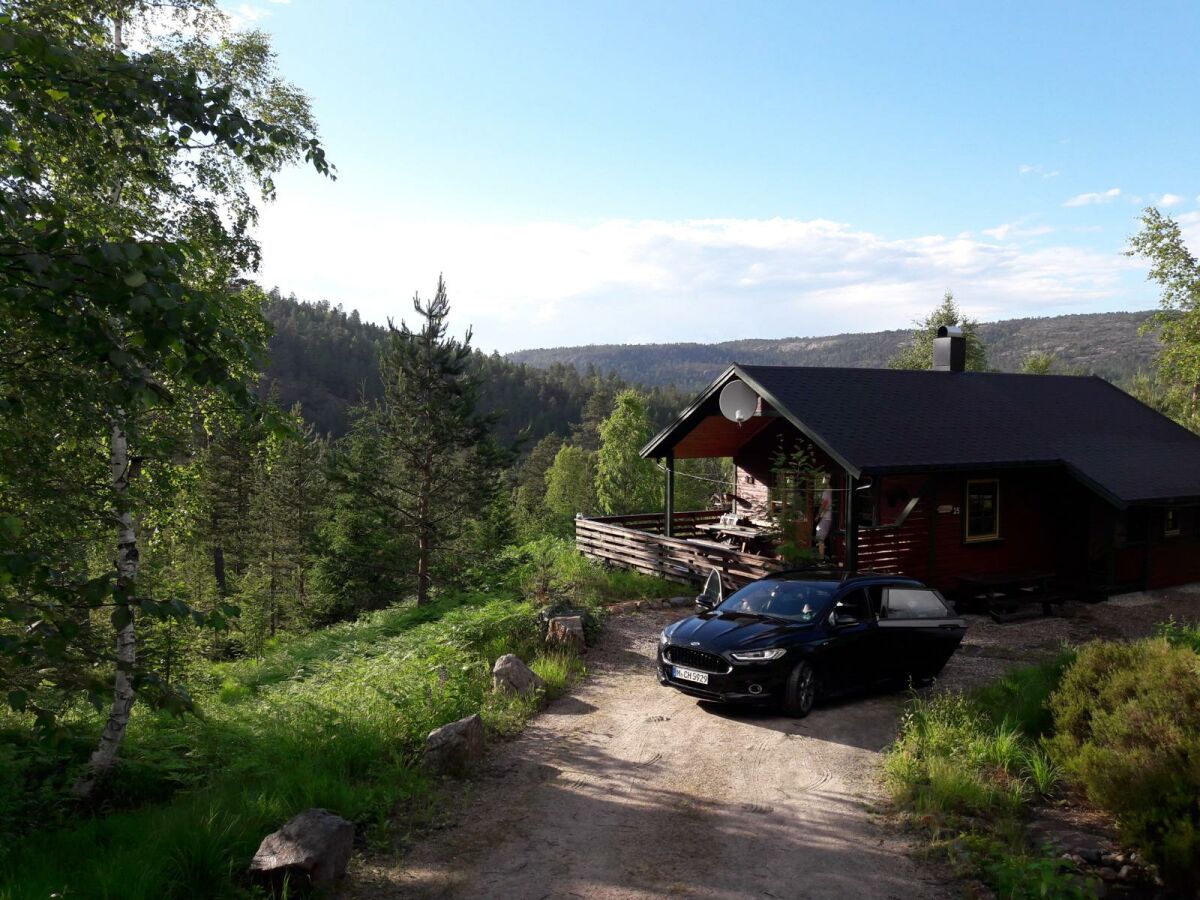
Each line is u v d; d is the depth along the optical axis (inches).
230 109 221.6
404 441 799.7
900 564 690.8
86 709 425.7
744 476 892.0
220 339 198.4
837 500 749.3
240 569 1749.5
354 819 280.5
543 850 265.3
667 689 459.5
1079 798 308.8
